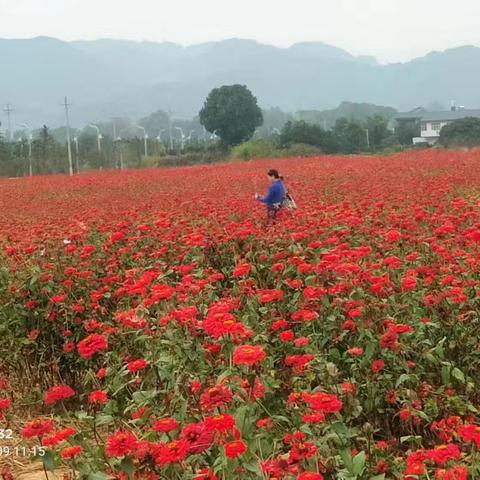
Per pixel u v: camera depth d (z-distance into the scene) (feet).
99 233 35.29
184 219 37.52
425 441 16.44
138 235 31.78
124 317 18.49
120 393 18.78
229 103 296.30
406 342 17.70
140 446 11.35
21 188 118.73
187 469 12.64
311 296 18.40
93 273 25.94
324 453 12.69
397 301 20.16
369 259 25.44
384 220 34.35
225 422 10.91
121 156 257.55
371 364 16.55
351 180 81.66
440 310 19.01
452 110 472.03
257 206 46.96
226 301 19.12
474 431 12.14
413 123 419.95
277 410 15.60
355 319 17.47
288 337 16.19
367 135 293.43
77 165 247.91
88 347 15.23
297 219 34.78
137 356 19.83
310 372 16.05
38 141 266.77
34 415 21.56
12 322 23.89
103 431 18.44
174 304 18.94
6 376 24.56
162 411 15.26
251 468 11.56
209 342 16.30
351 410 14.93
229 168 152.15
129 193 93.97
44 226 39.55
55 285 24.35
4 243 34.96
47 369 23.44
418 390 16.57
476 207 38.99
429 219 31.65
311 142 264.93
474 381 18.30
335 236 28.32
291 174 106.01
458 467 11.46
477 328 18.66
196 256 27.94
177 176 127.95
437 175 80.12
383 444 14.53
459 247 25.89
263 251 27.09
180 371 15.85
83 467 12.31
